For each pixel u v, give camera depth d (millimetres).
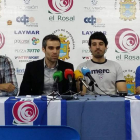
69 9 2838
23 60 2850
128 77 2898
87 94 1974
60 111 1525
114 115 1530
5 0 2814
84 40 2861
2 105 1519
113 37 2881
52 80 2248
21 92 2244
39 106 1525
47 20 2836
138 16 2885
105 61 2473
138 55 2896
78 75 1765
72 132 1282
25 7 2824
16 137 1271
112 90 2355
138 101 1523
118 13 2873
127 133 1526
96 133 1533
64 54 2863
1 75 2326
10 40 2834
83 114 1530
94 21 2857
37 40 2846
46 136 1281
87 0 2838
